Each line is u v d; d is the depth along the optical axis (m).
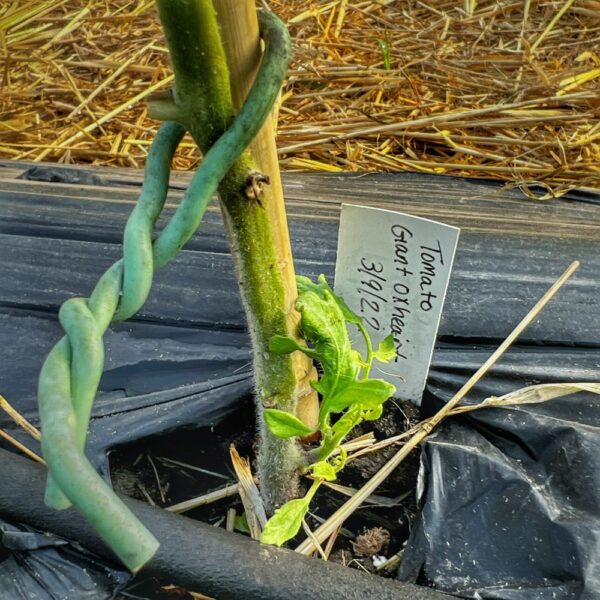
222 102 0.17
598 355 0.33
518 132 0.60
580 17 0.80
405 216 0.25
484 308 0.35
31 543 0.25
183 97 0.17
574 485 0.27
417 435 0.29
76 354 0.15
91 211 0.43
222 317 0.35
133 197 0.45
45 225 0.41
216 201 0.43
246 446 0.31
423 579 0.25
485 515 0.26
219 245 0.40
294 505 0.25
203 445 0.31
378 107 0.63
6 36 0.76
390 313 0.28
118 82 0.69
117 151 0.58
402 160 0.56
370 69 0.67
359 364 0.26
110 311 0.16
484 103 0.64
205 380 0.32
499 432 0.29
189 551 0.24
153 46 0.72
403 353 0.29
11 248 0.39
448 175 0.53
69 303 0.15
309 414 0.27
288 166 0.56
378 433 0.31
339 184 0.51
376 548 0.27
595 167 0.53
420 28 0.78
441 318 0.35
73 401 0.15
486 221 0.44
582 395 0.30
